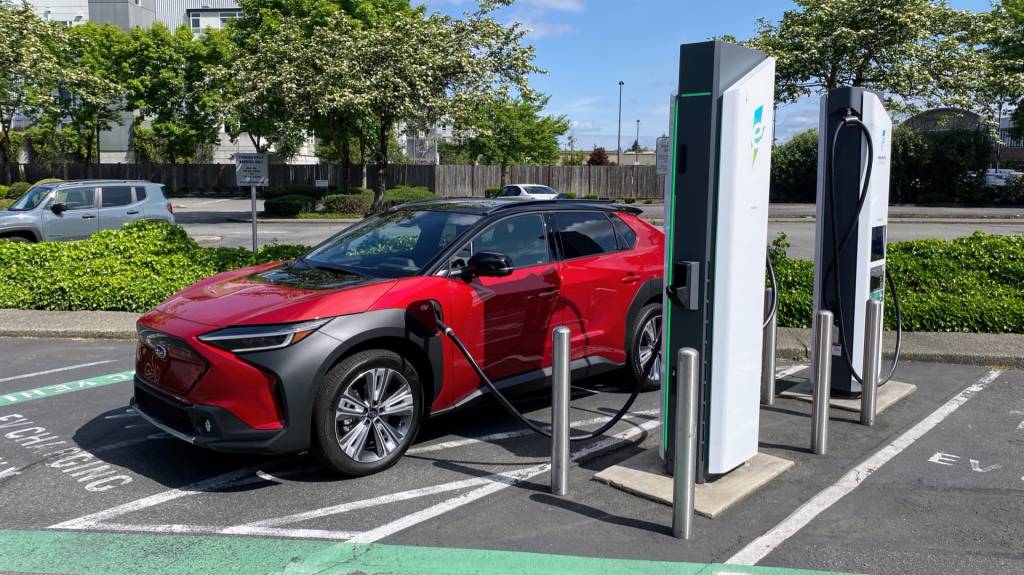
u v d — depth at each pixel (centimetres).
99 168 4559
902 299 852
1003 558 365
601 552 369
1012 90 1908
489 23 2222
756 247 438
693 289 420
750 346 445
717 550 371
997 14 2753
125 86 4106
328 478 466
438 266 508
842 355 611
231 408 429
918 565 358
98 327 876
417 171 4253
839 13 1761
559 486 436
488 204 580
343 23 2209
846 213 593
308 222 2755
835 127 584
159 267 1021
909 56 1786
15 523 407
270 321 438
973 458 496
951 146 3609
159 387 470
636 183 4547
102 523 406
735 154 406
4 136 4144
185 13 6431
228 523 405
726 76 410
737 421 443
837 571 352
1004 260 927
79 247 1045
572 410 606
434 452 512
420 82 2122
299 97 2208
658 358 651
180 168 4597
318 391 439
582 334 583
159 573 351
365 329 452
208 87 3331
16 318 923
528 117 4462
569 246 589
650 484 439
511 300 531
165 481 466
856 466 482
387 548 374
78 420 588
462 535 388
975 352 732
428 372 493
